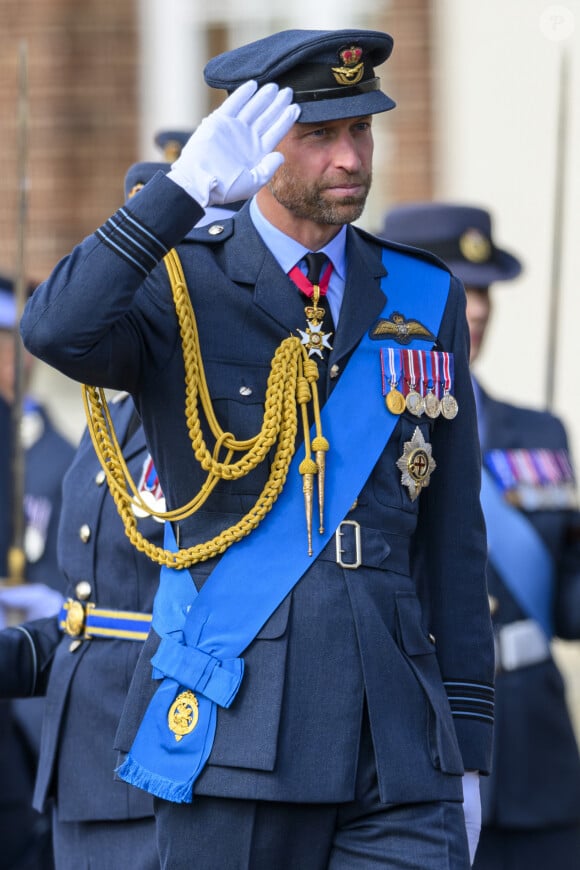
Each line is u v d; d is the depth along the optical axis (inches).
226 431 477.1
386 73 1263.5
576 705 1065.5
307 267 490.0
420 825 468.1
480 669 504.7
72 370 463.8
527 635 721.0
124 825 564.7
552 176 1227.9
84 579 581.6
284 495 476.7
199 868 462.9
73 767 572.7
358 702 466.0
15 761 764.6
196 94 1301.7
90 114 1306.6
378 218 1272.1
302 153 478.3
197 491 478.9
